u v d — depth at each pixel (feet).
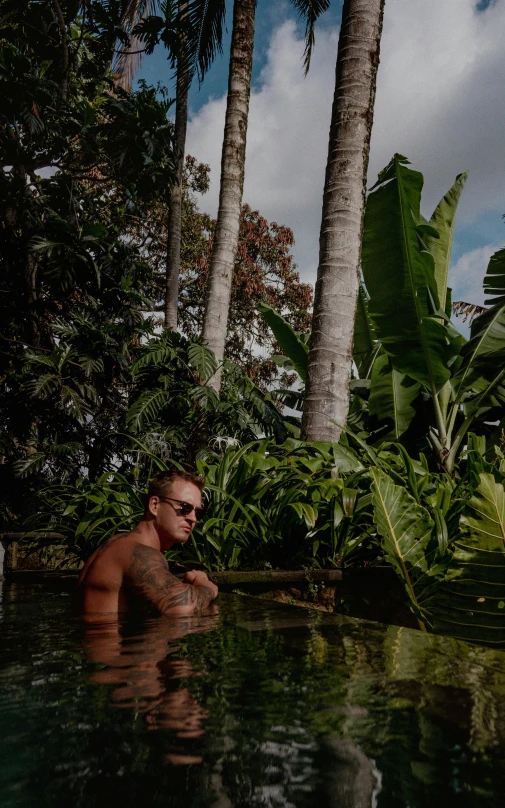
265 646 5.70
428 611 10.59
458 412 26.78
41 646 5.82
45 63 36.35
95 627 7.06
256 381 72.18
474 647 5.63
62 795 2.37
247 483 13.28
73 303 35.47
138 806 2.27
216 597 9.65
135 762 2.72
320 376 16.37
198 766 2.69
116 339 30.96
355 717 3.43
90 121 38.11
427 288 23.45
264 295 74.74
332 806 2.28
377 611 11.81
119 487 15.38
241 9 29.50
